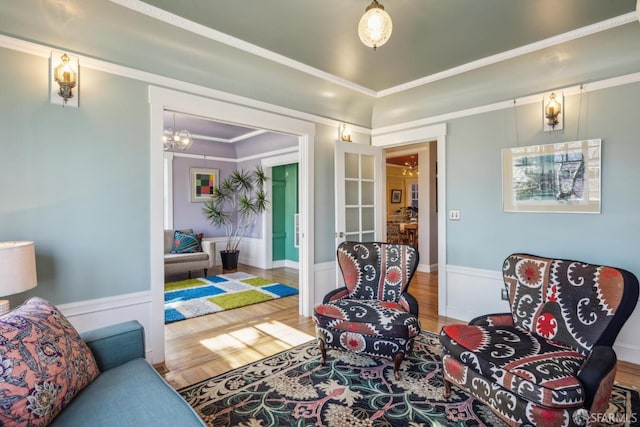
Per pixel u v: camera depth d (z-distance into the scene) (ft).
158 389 4.64
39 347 3.99
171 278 18.72
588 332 6.02
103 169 7.77
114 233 7.93
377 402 6.83
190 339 10.21
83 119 7.49
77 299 7.45
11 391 3.48
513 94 10.56
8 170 6.67
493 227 11.03
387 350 7.72
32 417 3.59
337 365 8.43
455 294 12.01
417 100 12.80
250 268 21.88
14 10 6.55
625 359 8.61
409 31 8.48
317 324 8.54
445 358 6.80
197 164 22.07
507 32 8.54
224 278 18.67
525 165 10.32
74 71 7.27
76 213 7.43
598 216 9.07
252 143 21.77
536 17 7.86
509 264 7.76
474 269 11.49
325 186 12.96
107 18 7.36
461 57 10.00
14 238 6.73
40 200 7.00
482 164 11.27
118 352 5.49
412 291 15.79
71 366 4.32
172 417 4.02
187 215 21.71
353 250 10.14
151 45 8.23
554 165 9.77
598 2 7.24
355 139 13.94
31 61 6.88
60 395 3.98
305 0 7.20
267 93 10.88
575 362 5.59
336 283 13.01
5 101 6.63
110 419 3.91
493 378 5.65
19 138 6.78
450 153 12.09
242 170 23.38
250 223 22.94
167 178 20.84
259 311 12.94
